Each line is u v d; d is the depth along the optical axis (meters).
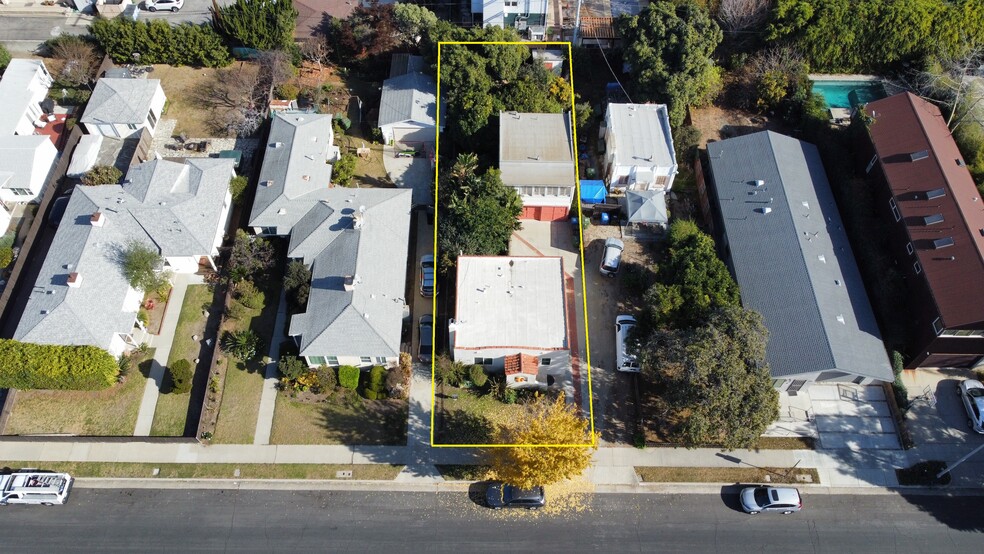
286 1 69.06
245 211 59.19
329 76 71.12
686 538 45.88
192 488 47.16
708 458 48.84
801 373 48.38
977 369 52.25
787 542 45.75
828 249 55.00
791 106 66.38
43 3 76.00
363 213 54.75
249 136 64.69
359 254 52.47
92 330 49.00
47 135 62.72
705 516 46.69
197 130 65.38
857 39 68.06
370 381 50.06
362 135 66.75
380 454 48.59
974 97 62.97
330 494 47.19
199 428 48.38
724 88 68.94
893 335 51.47
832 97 70.06
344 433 49.34
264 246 55.03
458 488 47.53
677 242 55.78
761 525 46.38
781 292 52.19
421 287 55.25
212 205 56.03
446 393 51.09
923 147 56.81
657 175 60.34
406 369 51.12
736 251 55.12
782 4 67.69
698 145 64.38
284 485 47.47
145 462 47.81
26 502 45.72
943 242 51.16
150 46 68.31
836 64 70.12
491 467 47.47
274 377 51.28
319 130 62.19
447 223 56.06
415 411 50.28
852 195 57.56
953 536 46.16
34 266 55.84
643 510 46.88
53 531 45.44
